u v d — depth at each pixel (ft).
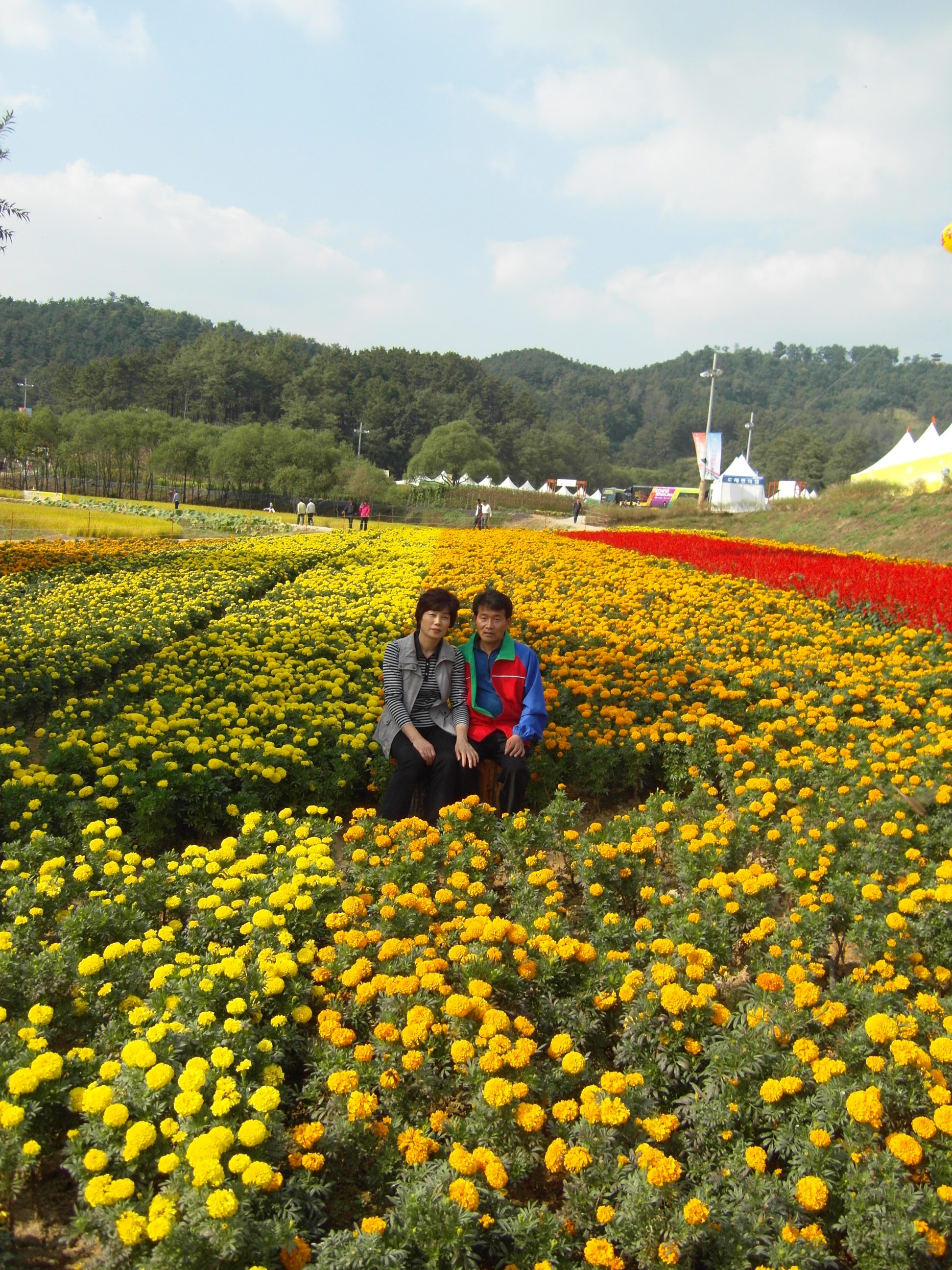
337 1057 9.34
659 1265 7.20
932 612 32.32
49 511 110.32
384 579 45.03
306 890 12.21
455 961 10.71
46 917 11.62
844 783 16.80
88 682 26.45
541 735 17.84
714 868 13.33
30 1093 8.24
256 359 411.54
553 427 459.32
